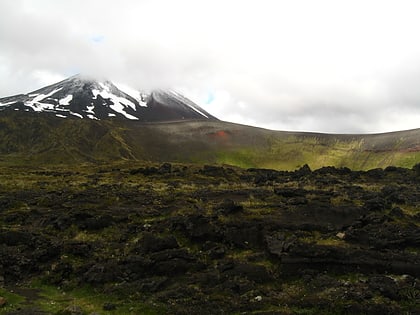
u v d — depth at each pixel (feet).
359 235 110.32
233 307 78.69
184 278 94.48
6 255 107.65
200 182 291.17
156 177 319.27
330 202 151.53
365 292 82.12
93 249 116.57
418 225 125.90
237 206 135.95
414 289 83.20
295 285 90.68
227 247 112.16
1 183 261.65
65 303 83.97
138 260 99.76
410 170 303.07
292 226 120.47
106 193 199.72
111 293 88.53
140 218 144.46
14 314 73.87
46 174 355.15
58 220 139.23
